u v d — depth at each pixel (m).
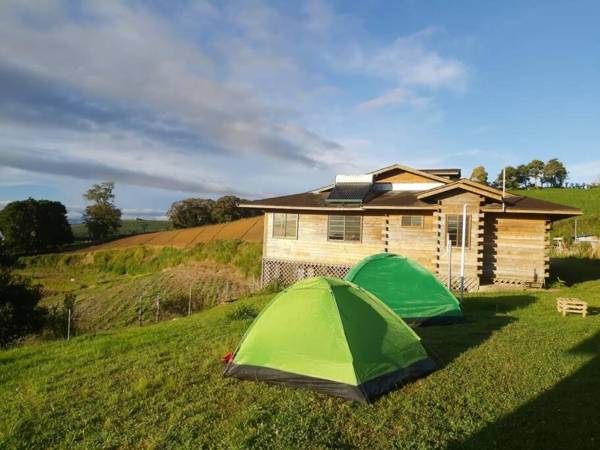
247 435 4.44
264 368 6.05
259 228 36.38
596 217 39.56
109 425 4.80
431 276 9.85
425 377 6.09
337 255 18.72
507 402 5.17
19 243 47.44
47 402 5.55
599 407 4.98
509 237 16.06
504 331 8.62
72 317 15.61
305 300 6.23
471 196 15.68
